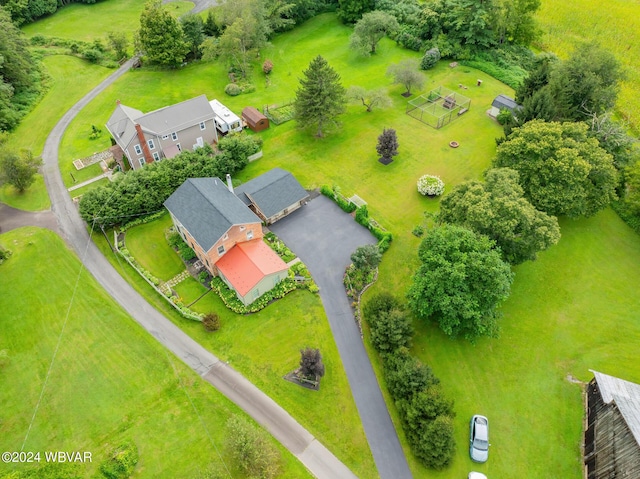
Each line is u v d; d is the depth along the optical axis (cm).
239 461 3344
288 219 5453
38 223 5434
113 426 3716
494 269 3759
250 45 7962
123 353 4203
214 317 4338
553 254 5072
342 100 6444
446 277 3894
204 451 3569
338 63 8344
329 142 6581
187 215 4728
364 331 4356
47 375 4047
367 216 5362
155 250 5116
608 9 9294
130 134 5666
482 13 7919
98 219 5138
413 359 3844
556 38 8719
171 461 3512
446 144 6500
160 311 4556
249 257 4591
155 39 7650
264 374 4056
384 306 4219
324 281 4769
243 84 7744
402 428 3716
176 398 3891
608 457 3247
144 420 3753
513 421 3756
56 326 4412
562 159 4688
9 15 8119
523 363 4131
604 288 4744
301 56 8556
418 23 8619
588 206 5106
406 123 6906
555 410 3828
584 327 4406
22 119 6956
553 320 4462
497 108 6844
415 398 3553
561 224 5422
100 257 5075
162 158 6059
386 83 7775
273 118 6962
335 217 5472
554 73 6100
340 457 3572
